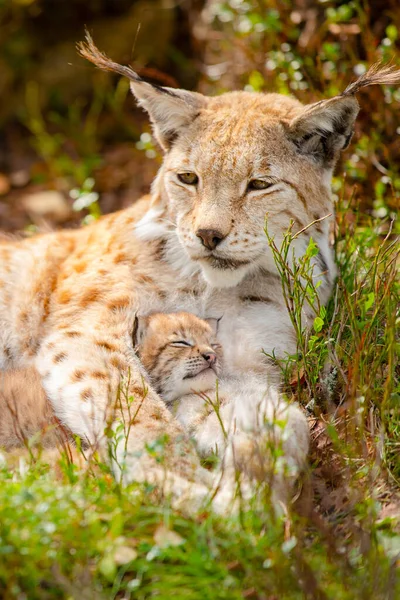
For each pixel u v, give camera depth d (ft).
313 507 22.50
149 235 30.22
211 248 27.71
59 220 49.34
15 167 56.95
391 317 25.44
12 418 25.77
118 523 20.10
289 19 40.98
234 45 44.09
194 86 53.26
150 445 23.57
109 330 28.37
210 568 19.53
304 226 29.14
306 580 18.69
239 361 29.55
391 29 36.78
